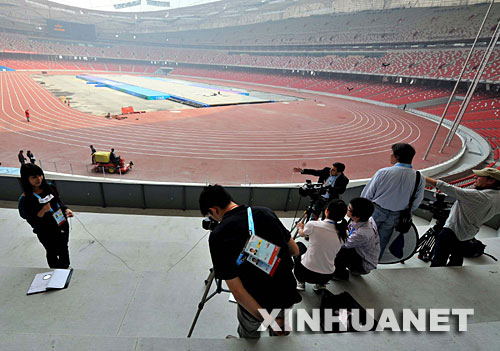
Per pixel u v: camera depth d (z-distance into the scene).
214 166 19.02
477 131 31.52
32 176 3.25
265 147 23.77
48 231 3.62
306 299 2.95
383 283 3.00
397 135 30.22
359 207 3.01
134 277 3.14
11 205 8.84
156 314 2.73
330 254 2.79
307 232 2.89
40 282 2.82
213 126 30.34
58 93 48.25
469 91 22.94
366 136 29.19
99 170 17.16
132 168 17.97
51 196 3.52
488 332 1.91
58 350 1.67
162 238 5.94
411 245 3.65
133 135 25.41
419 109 46.41
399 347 1.77
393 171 3.24
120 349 1.69
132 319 2.62
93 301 2.72
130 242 5.36
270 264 1.71
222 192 1.86
